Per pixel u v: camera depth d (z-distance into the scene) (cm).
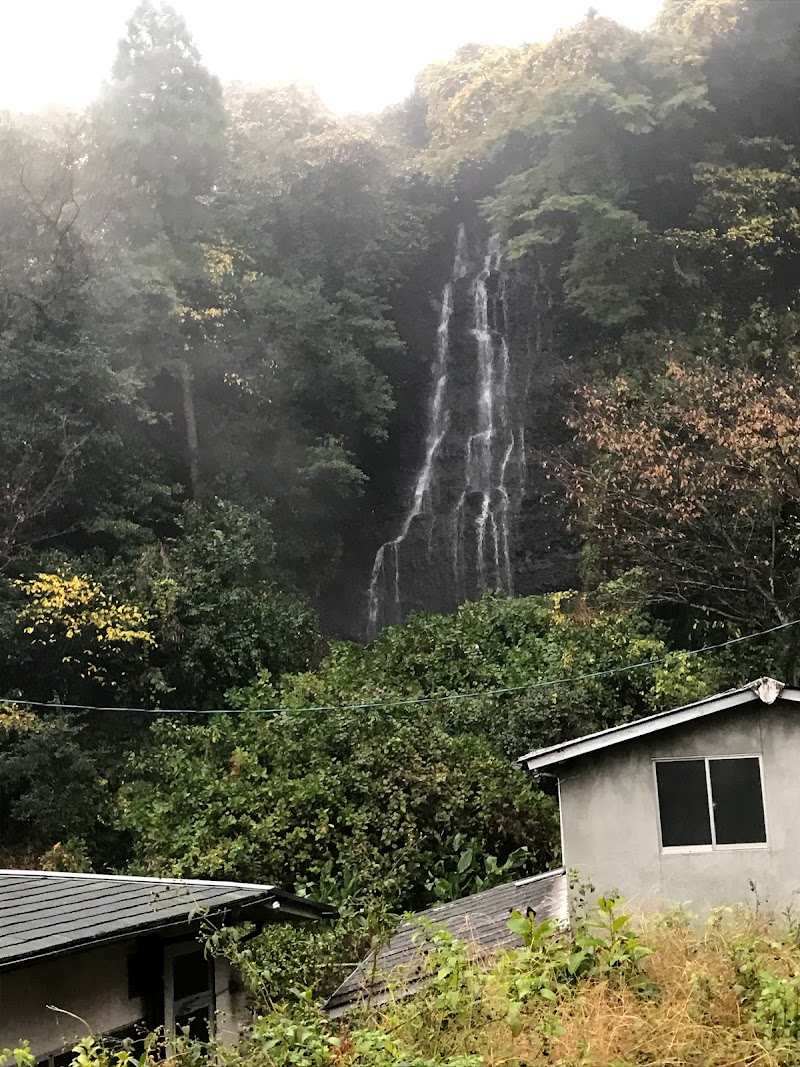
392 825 1598
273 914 987
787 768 1134
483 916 1092
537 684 1906
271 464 2761
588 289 2777
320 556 2927
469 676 2038
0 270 2192
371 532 3147
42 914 789
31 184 2311
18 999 743
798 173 2897
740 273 2769
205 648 2088
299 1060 602
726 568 2052
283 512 2783
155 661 2086
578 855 1138
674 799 1147
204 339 2589
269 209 3098
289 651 2216
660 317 2811
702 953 764
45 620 1917
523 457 3144
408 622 2334
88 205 2439
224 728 1908
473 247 3575
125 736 2012
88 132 2489
